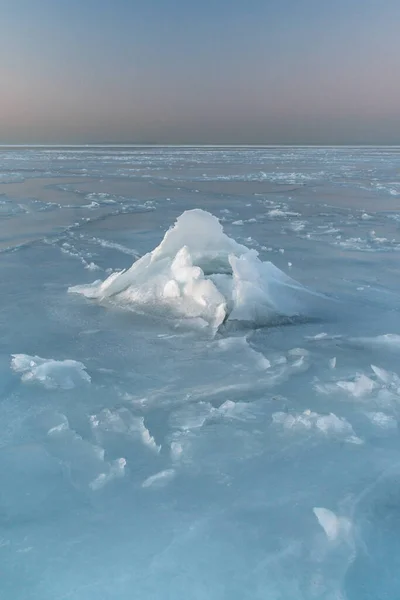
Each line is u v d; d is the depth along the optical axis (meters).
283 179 22.08
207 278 4.70
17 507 2.15
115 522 2.07
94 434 2.69
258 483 2.30
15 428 2.75
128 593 1.74
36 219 10.79
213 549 1.93
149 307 4.65
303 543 1.95
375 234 9.10
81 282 5.77
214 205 13.47
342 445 2.58
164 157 49.53
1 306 4.88
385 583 1.78
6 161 38.78
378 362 3.62
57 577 1.80
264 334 4.17
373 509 2.13
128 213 11.86
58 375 3.34
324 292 5.36
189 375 3.41
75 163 36.34
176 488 2.27
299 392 3.15
